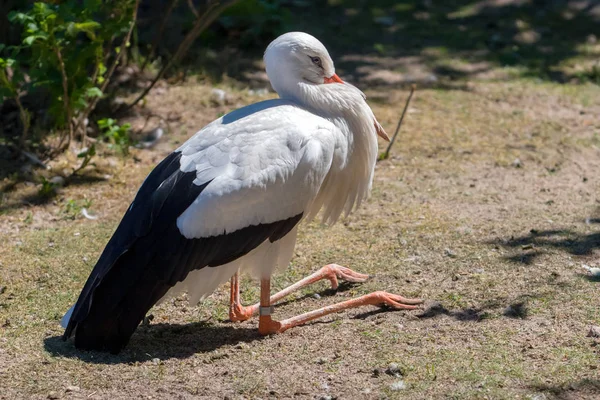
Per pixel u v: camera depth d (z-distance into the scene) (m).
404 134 12.03
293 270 8.38
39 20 10.10
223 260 6.80
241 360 6.67
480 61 15.09
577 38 16.08
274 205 6.77
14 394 6.18
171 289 6.85
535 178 10.65
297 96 7.43
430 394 6.01
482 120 12.62
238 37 15.69
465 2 17.70
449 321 7.18
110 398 6.11
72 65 10.59
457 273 8.10
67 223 9.52
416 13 17.17
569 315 7.15
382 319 7.31
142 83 13.53
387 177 10.70
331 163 7.16
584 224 9.19
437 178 10.65
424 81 14.19
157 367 6.56
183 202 6.57
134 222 6.62
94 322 6.60
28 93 12.41
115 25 10.72
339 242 8.95
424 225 9.23
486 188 10.32
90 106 11.27
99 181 10.54
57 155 11.03
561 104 13.29
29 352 6.80
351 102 7.37
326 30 16.23
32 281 8.16
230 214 6.61
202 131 6.98
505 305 7.41
